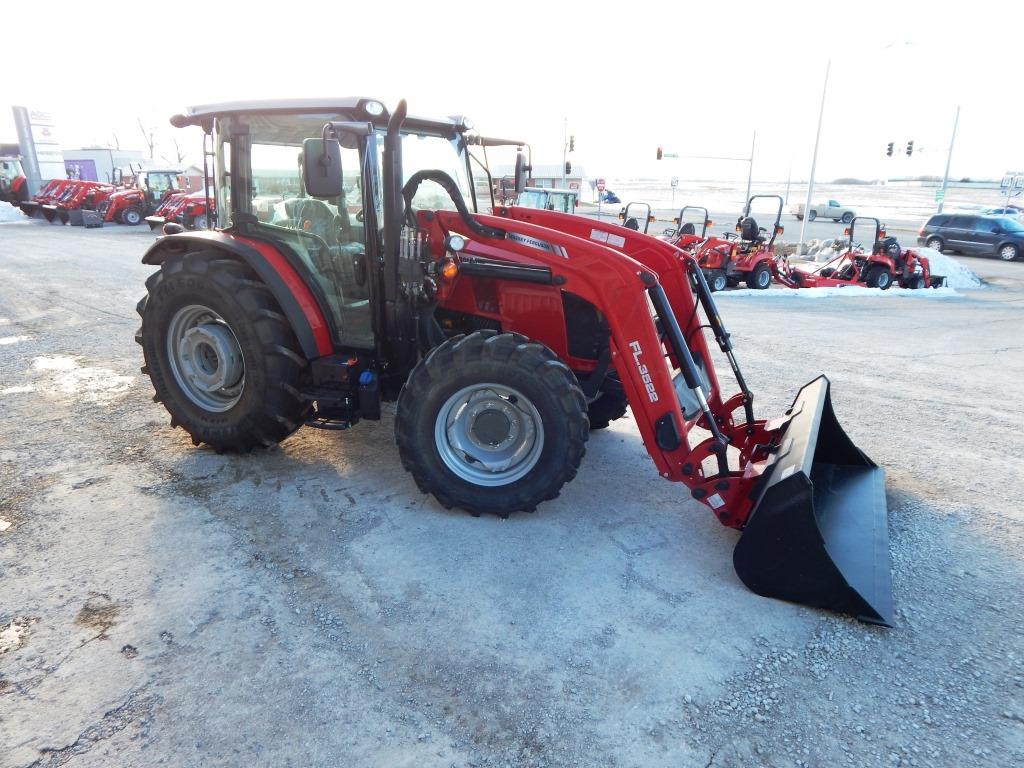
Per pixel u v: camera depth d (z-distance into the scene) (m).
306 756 1.95
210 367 3.88
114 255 14.38
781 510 2.69
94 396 5.04
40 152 26.41
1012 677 2.35
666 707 2.17
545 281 3.30
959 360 7.58
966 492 3.88
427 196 3.97
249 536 3.12
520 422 3.29
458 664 2.34
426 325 3.62
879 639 2.54
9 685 2.18
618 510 3.51
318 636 2.46
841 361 7.30
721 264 14.27
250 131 3.73
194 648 2.37
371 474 3.81
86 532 3.11
